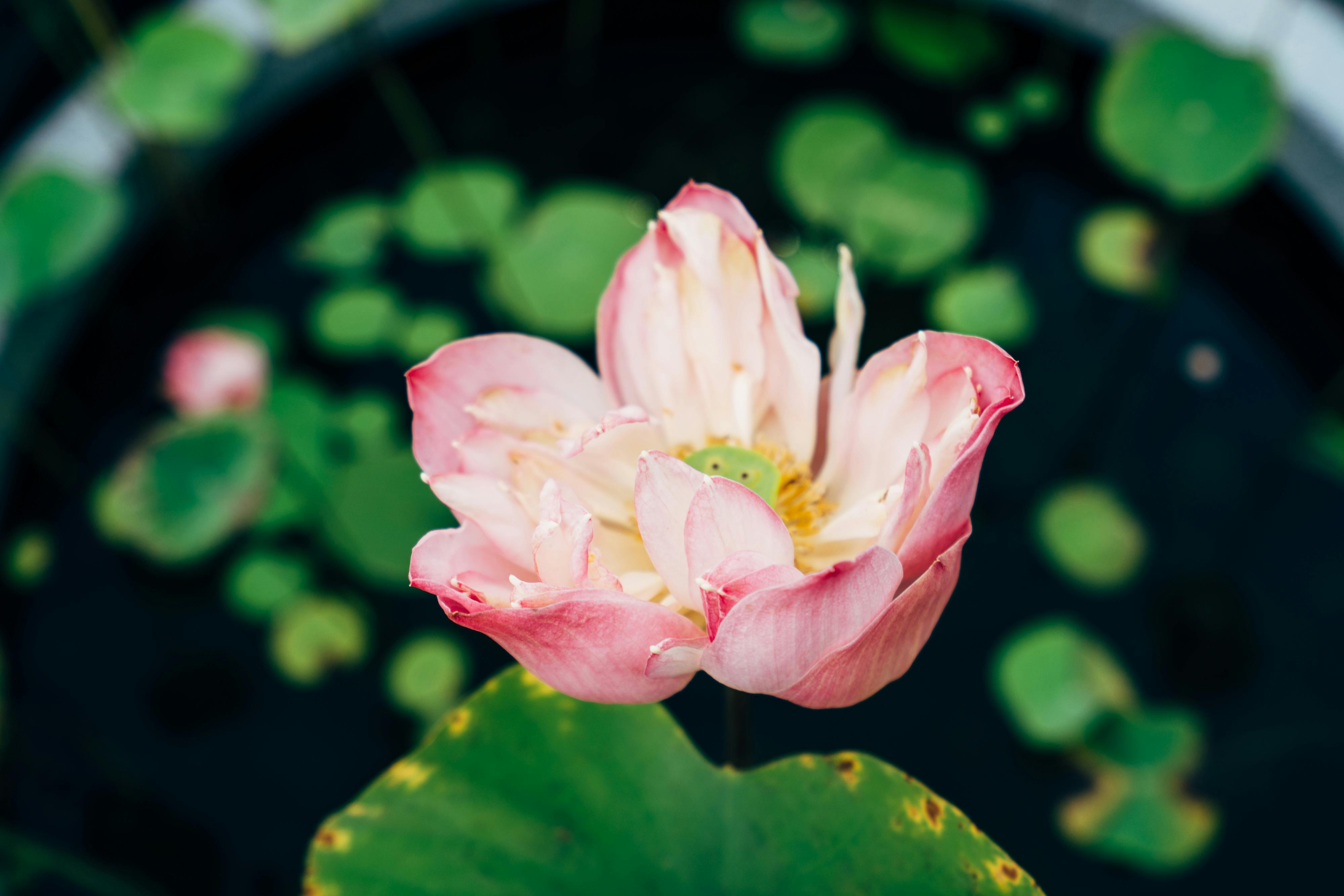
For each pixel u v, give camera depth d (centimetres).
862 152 88
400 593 81
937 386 51
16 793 74
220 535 75
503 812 54
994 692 74
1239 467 80
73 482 85
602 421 51
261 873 72
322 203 101
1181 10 86
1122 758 70
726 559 47
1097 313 88
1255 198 86
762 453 54
